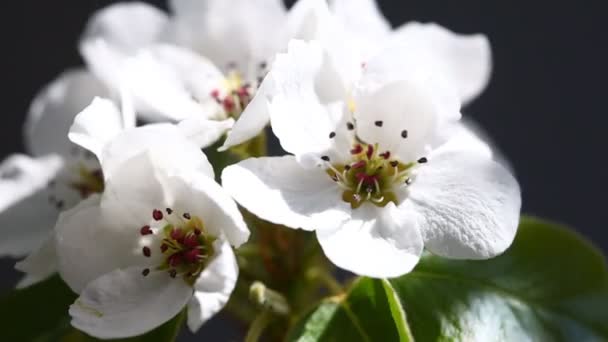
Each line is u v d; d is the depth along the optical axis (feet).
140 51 0.72
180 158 0.63
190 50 0.74
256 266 0.71
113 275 0.64
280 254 0.71
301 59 0.65
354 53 0.67
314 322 0.66
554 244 0.70
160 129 0.63
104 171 0.63
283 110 0.65
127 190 0.64
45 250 0.66
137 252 0.65
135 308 0.64
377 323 0.66
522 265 0.69
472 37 0.74
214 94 0.71
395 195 0.66
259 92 0.64
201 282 0.62
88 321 0.63
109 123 0.65
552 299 0.69
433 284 0.68
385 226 0.65
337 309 0.66
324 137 0.66
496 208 0.65
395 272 0.63
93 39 0.75
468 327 0.67
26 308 0.70
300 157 0.65
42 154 0.76
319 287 0.73
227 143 0.65
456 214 0.65
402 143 0.67
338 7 0.72
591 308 0.69
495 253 0.64
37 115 0.76
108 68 0.73
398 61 0.66
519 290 0.69
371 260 0.64
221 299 0.61
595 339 0.69
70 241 0.64
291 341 0.66
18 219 0.73
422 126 0.66
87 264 0.65
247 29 0.74
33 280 0.68
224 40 0.74
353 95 0.67
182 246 0.65
